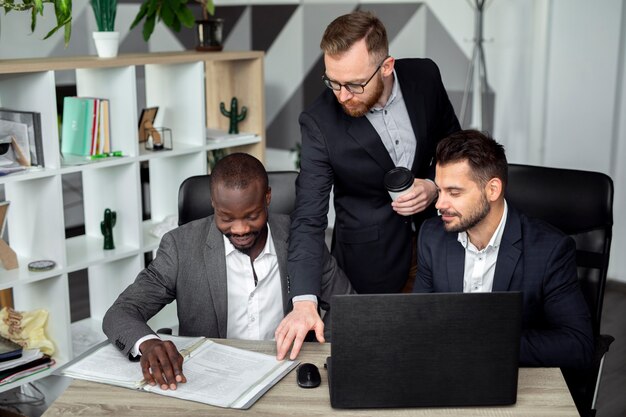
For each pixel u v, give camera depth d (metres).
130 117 3.13
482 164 1.88
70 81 5.02
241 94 3.73
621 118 4.22
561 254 1.98
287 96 5.45
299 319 1.93
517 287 2.00
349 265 2.55
